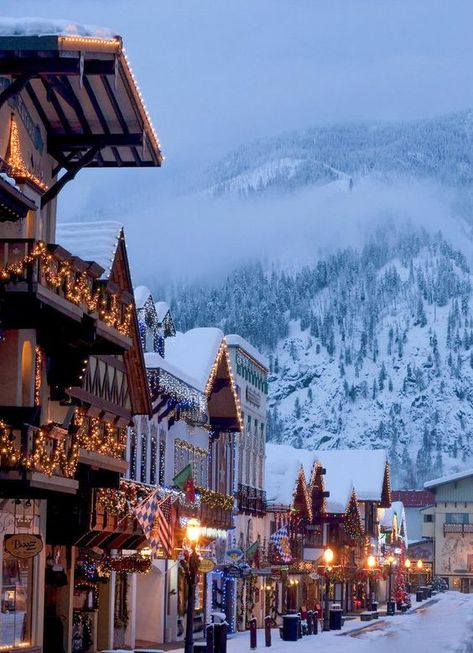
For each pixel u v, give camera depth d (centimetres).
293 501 9306
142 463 5775
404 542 18850
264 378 9281
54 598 4447
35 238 3528
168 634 6200
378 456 14138
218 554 7481
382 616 10931
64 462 3488
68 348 3722
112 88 3403
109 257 4350
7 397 3356
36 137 3700
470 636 7550
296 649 5975
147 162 3922
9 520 3597
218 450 7662
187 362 6819
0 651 3528
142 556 4934
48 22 3042
